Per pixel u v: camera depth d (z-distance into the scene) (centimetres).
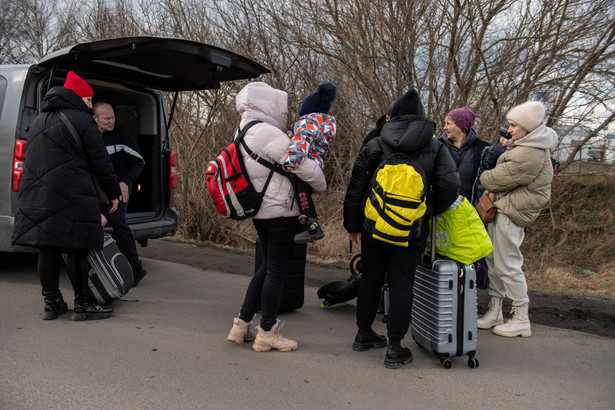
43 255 381
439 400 281
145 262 616
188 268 590
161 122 579
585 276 695
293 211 324
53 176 364
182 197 802
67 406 261
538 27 664
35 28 1669
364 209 320
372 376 310
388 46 671
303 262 433
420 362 334
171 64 469
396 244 294
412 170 294
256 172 319
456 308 320
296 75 830
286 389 289
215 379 299
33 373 297
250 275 566
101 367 309
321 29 732
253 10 812
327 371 315
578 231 1102
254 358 332
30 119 455
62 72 468
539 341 376
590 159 988
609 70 689
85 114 376
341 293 428
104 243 419
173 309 433
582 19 656
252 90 334
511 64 669
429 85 671
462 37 662
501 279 390
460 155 412
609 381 309
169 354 334
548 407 275
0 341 344
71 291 475
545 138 365
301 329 394
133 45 402
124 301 450
